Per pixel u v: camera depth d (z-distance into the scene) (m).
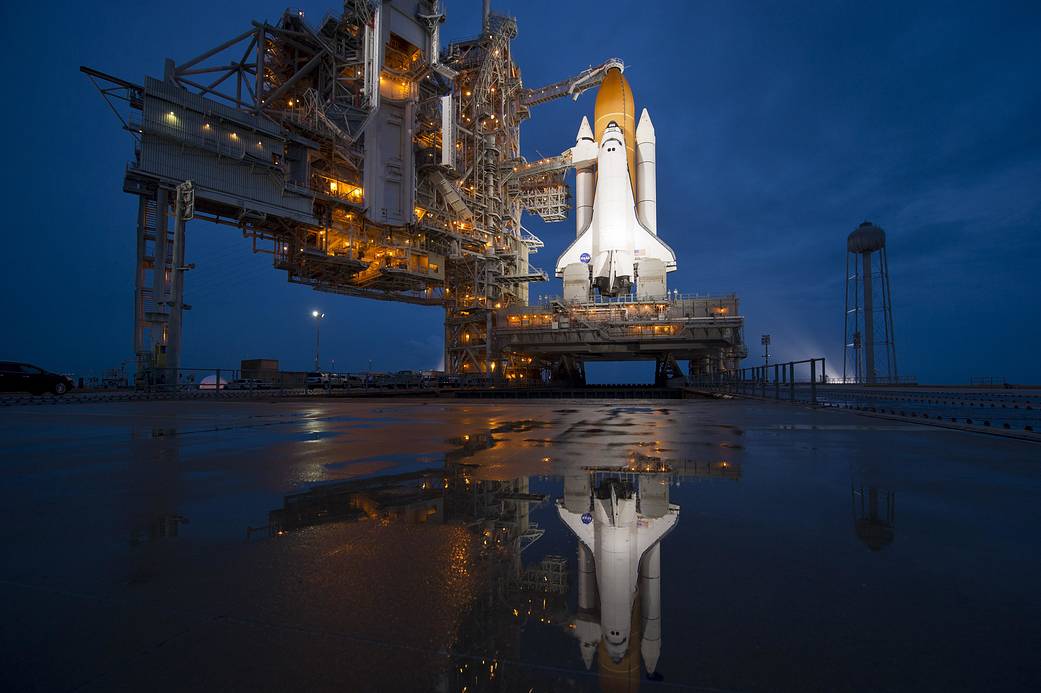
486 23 69.62
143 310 39.97
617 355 75.00
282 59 54.56
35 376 23.52
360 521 3.34
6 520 3.38
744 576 2.33
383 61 54.03
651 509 3.57
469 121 69.06
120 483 4.60
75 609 2.04
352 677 1.58
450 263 67.56
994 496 3.92
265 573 2.44
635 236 70.25
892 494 3.98
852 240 71.25
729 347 62.47
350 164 52.66
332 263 54.25
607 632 1.83
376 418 12.47
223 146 42.50
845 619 1.91
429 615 1.99
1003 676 1.53
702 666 1.60
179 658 1.69
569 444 7.28
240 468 5.37
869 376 68.69
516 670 1.59
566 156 74.50
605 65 75.12
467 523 3.28
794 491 4.12
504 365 72.38
